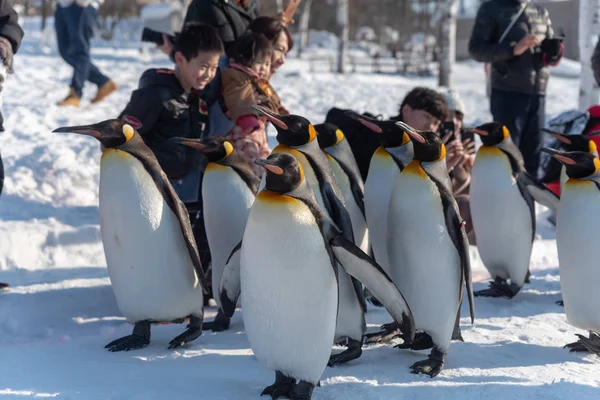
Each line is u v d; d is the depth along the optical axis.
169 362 3.35
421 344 3.58
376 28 46.50
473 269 5.57
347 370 3.28
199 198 4.55
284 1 28.09
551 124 6.55
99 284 4.63
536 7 6.79
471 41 6.80
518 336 3.87
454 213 3.17
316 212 2.76
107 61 18.69
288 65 22.22
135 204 3.23
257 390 3.01
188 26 4.34
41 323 4.15
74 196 6.44
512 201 4.29
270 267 2.69
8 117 9.23
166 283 3.38
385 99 13.43
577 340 3.85
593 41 7.57
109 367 3.24
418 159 3.22
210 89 4.66
